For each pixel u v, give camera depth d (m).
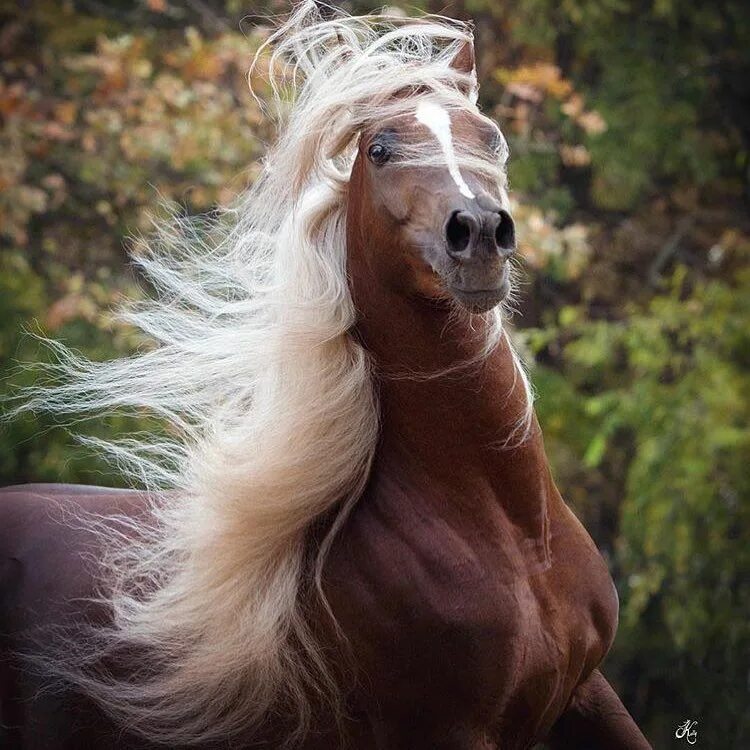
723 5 17.88
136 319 5.55
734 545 15.21
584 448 16.25
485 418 4.68
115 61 13.93
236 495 4.84
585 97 17.05
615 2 16.73
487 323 4.64
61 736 5.52
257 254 5.21
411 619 4.66
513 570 4.70
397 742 4.82
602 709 5.15
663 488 14.80
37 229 15.34
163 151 13.49
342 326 4.79
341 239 4.86
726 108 18.23
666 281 16.52
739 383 15.38
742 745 15.87
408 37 5.13
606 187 17.25
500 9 16.50
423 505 4.76
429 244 4.32
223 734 5.12
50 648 5.46
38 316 14.13
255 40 13.91
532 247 13.55
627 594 16.53
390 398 4.81
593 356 15.66
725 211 18.55
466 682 4.63
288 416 4.81
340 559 4.84
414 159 4.41
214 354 5.19
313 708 4.98
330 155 4.84
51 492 5.97
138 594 5.29
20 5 16.33
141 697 5.18
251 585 4.91
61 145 14.55
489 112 16.80
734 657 15.77
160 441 5.89
